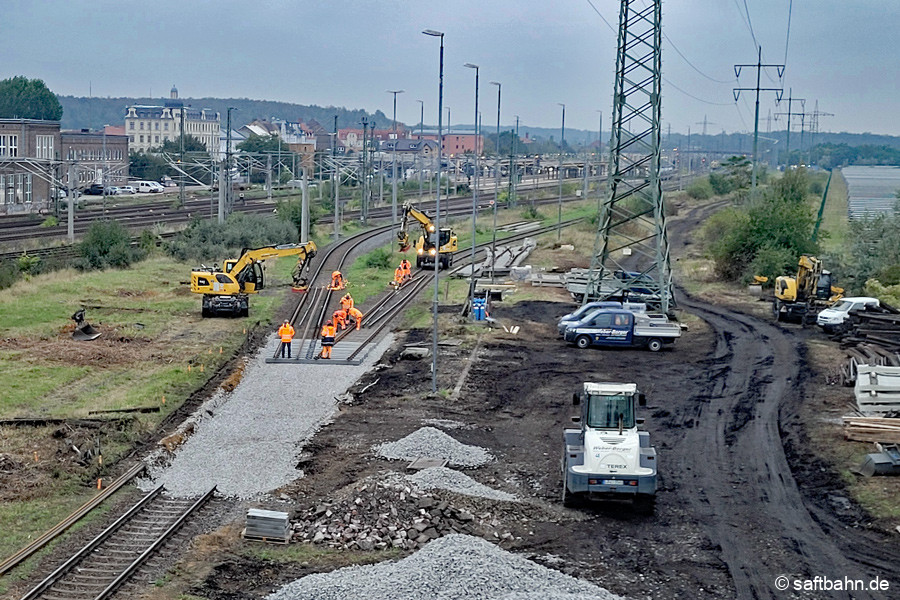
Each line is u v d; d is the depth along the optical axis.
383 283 69.75
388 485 26.83
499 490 28.33
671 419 36.31
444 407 37.78
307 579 20.97
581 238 100.81
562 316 59.34
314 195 140.62
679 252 96.00
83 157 150.88
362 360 45.28
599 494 26.27
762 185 141.25
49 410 35.31
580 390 40.97
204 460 30.44
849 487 28.73
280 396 38.53
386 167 197.38
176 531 24.55
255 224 90.44
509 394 40.12
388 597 19.91
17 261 66.25
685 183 187.75
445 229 78.88
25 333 48.66
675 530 25.39
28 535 23.91
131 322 52.91
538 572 21.66
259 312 57.53
